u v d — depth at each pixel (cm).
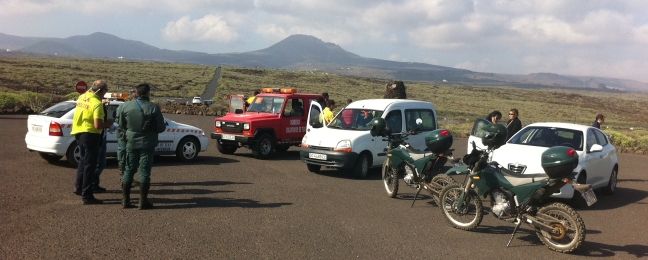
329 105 1559
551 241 679
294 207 855
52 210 755
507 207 701
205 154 1525
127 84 7956
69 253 568
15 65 9719
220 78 11431
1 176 991
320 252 616
